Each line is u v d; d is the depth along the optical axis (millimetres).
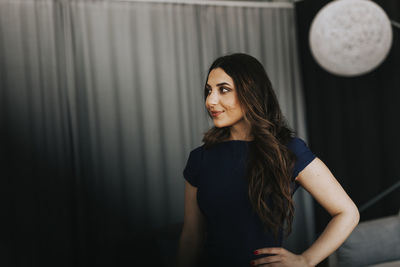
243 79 1136
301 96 3250
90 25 2686
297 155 1132
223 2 3035
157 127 2848
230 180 1173
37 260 2510
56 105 2572
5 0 2469
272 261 1058
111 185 2725
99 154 2703
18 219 2477
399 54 2625
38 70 2539
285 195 1088
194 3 2955
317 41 2418
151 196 2820
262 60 3158
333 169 3055
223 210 1163
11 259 2453
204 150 1292
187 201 1345
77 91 2658
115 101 2744
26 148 2508
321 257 1057
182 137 2926
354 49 2311
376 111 2783
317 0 3008
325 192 1107
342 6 2301
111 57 2734
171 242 2377
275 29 3197
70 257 2596
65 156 2605
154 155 2834
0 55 2455
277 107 1218
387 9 2670
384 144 2754
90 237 2670
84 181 2666
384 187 2773
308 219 3182
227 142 1237
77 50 2664
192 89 2963
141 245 2680
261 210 1104
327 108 3064
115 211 2730
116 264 2678
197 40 2971
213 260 1182
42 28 2559
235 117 1164
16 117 2488
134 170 2783
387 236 2227
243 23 3104
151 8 2840
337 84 2986
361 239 2178
